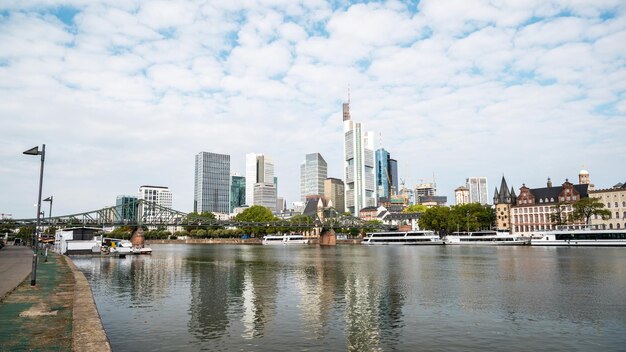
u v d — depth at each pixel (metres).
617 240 156.00
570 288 55.72
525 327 35.28
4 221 196.62
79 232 135.50
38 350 21.83
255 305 44.41
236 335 32.75
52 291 41.12
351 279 66.62
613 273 71.56
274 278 68.38
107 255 129.88
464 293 51.97
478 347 30.02
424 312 40.88
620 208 194.38
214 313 40.41
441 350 29.38
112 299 48.25
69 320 28.42
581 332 33.84
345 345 30.38
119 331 33.88
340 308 42.81
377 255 135.50
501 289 55.16
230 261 109.62
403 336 32.56
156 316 39.16
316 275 72.88
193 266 92.75
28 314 29.77
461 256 122.06
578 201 185.12
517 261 99.00
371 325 35.84
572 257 108.69
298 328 34.81
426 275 71.75
